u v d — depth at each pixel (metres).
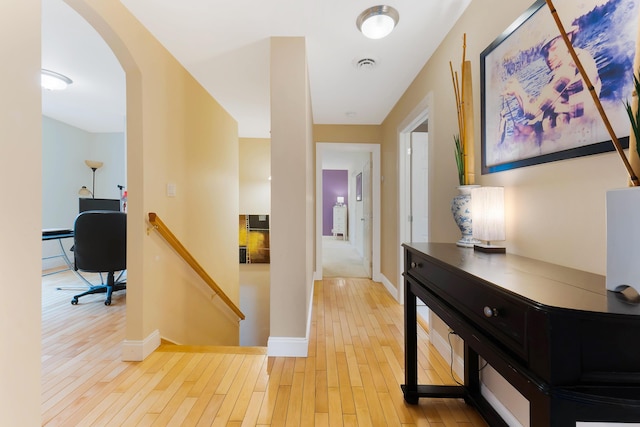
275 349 1.99
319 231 4.21
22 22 0.74
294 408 1.45
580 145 0.97
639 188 0.62
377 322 2.64
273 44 2.01
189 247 2.69
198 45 2.14
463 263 1.07
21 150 0.74
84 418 1.37
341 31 1.95
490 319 0.80
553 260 1.09
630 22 0.80
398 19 1.78
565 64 1.02
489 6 1.50
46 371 1.77
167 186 2.25
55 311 2.86
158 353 2.00
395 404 1.50
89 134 5.25
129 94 1.89
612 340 0.56
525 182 1.24
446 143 2.00
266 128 4.66
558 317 0.57
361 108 3.49
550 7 0.78
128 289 1.91
